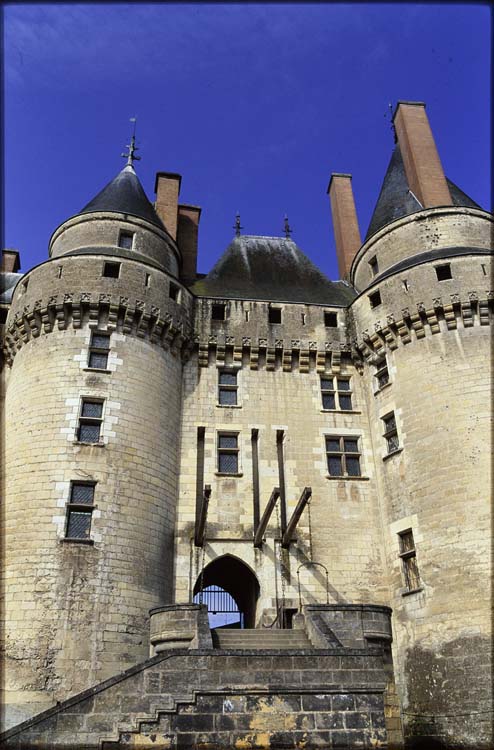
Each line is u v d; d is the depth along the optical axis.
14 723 16.14
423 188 26.78
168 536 20.78
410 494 20.91
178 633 16.56
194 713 12.77
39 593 17.86
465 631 17.89
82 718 12.48
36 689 16.64
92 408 21.22
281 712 12.96
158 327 23.05
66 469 19.70
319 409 24.42
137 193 27.64
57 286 22.45
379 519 22.52
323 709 13.09
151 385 22.25
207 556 21.11
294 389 24.77
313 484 22.97
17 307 23.41
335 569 21.56
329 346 25.27
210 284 28.08
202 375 24.47
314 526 22.20
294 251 32.00
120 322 22.47
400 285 23.38
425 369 21.89
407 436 21.62
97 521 19.17
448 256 22.91
